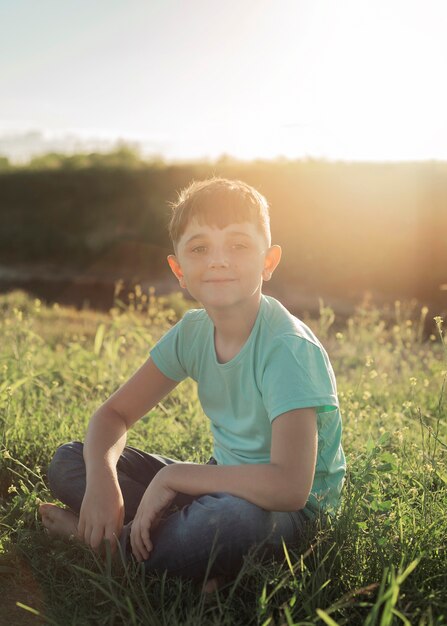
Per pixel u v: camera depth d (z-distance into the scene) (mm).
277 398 2064
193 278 2232
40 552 2361
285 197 20422
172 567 2084
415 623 1864
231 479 2039
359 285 17547
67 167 27422
